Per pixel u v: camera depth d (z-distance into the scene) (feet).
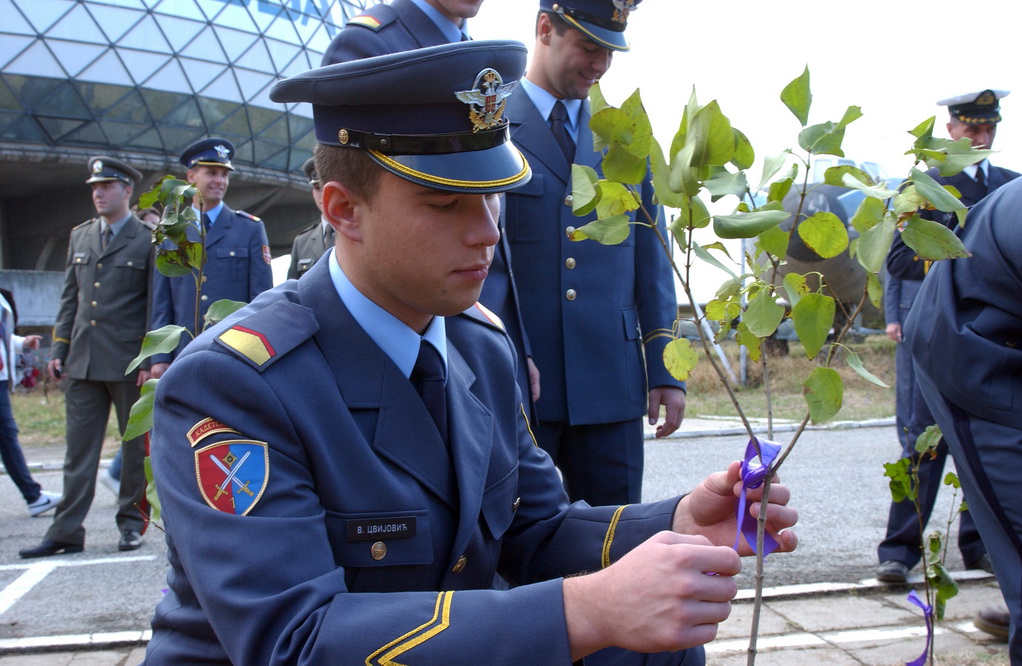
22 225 111.34
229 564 3.76
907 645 10.21
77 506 15.97
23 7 93.40
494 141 4.37
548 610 3.60
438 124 4.22
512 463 5.22
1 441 19.30
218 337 4.35
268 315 4.51
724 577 3.55
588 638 3.57
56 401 47.80
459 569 4.67
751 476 4.27
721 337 4.35
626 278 9.50
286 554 3.81
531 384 8.83
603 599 3.54
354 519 4.25
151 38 100.73
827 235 4.08
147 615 12.12
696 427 29.84
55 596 13.15
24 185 107.24
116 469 17.35
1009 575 7.30
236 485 3.94
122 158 103.76
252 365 4.20
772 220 3.76
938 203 3.98
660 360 9.45
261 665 3.63
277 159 116.37
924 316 7.89
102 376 16.31
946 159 4.40
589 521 5.32
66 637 10.91
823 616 11.30
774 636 10.57
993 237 7.37
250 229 18.51
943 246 4.00
